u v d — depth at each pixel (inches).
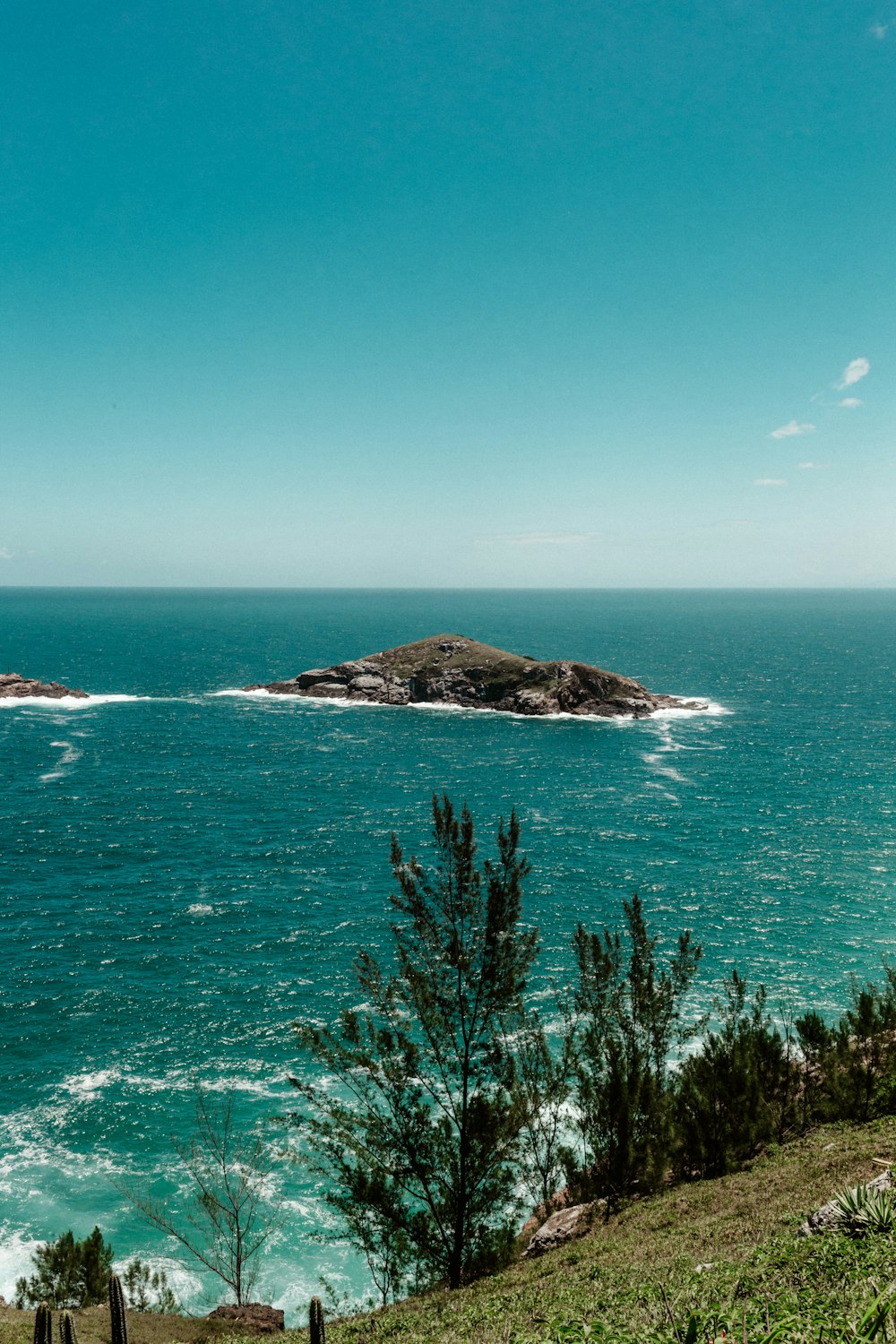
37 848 3722.9
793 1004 2388.0
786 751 5792.3
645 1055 1363.2
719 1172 1232.2
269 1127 1855.3
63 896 3184.1
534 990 2438.5
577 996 1433.3
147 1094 1975.9
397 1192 1027.3
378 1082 1047.6
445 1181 1061.1
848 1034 1455.5
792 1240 523.5
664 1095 1347.2
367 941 2815.0
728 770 5251.0
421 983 1044.5
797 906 3112.7
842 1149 1104.2
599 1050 1277.1
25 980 2513.5
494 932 1019.9
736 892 3243.1
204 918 2992.1
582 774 5167.3
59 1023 2281.0
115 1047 2174.0
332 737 6309.1
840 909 3080.7
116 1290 410.3
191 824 4106.8
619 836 3939.5
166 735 6309.1
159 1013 2336.4
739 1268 502.0
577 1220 1173.1
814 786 4827.8
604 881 3368.6
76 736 6195.9
